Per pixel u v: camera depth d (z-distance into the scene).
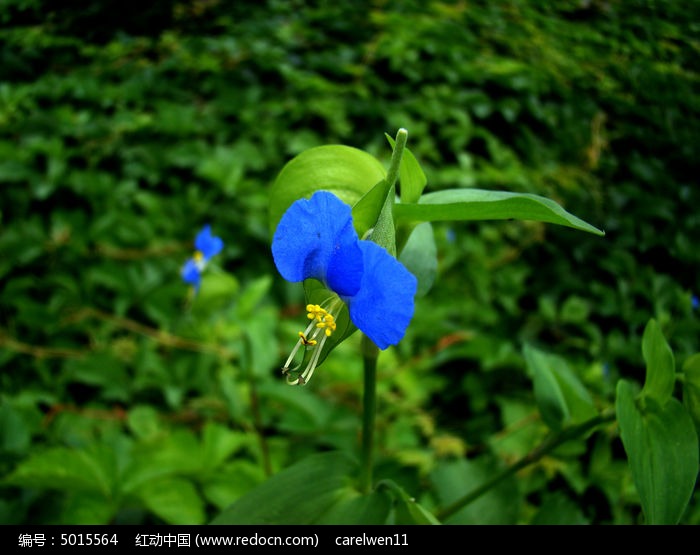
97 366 0.25
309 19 0.45
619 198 0.32
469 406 0.26
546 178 0.36
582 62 0.40
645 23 0.39
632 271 0.29
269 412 0.24
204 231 0.22
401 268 0.09
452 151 0.38
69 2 0.42
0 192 0.32
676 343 0.26
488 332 0.29
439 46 0.41
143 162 0.34
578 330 0.29
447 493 0.18
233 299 0.28
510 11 0.45
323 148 0.12
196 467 0.19
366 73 0.41
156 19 0.44
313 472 0.14
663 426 0.12
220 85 0.39
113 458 0.18
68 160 0.34
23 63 0.40
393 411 0.24
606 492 0.20
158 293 0.28
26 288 0.29
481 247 0.32
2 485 0.18
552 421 0.14
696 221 0.31
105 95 0.38
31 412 0.23
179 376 0.26
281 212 0.12
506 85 0.39
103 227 0.30
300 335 0.11
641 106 0.36
